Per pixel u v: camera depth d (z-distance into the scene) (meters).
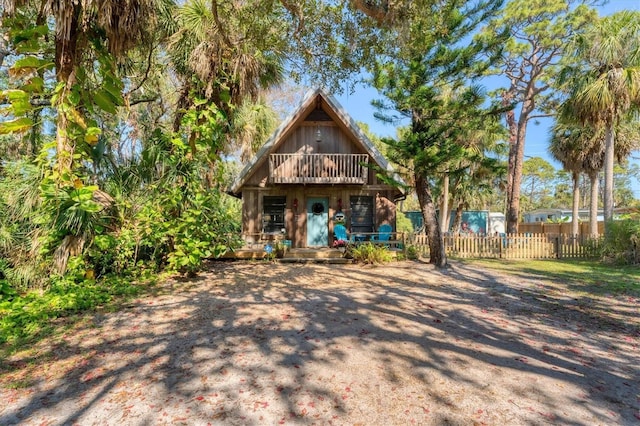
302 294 7.22
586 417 2.91
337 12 7.19
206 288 7.64
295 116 13.66
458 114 10.02
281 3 7.01
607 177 13.88
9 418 2.86
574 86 13.55
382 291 7.60
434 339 4.66
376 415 2.91
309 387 3.35
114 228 8.25
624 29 12.13
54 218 6.75
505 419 2.86
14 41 6.49
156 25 7.82
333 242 14.29
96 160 7.92
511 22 17.94
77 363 3.85
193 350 4.22
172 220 8.55
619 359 4.11
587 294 7.43
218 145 9.86
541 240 15.35
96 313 5.66
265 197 14.64
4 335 4.54
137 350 4.21
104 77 6.97
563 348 4.41
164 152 8.99
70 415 2.89
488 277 9.48
